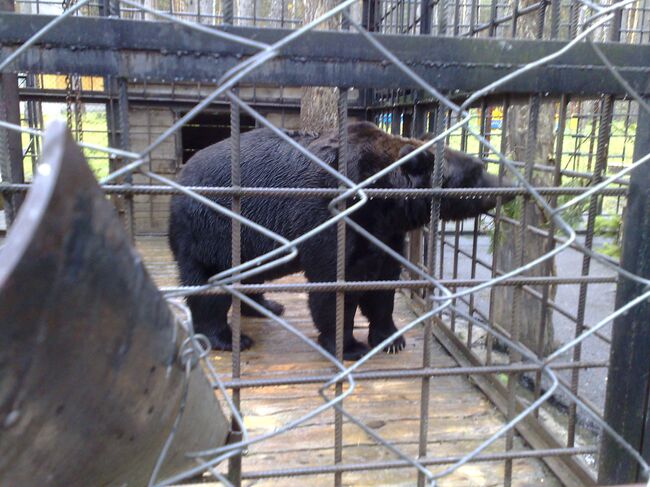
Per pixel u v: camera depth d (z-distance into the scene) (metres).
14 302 0.75
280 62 1.86
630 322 2.32
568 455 2.68
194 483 2.05
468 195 2.21
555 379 1.69
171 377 1.18
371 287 2.20
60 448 0.99
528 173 2.27
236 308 2.13
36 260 0.75
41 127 7.42
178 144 7.83
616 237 8.13
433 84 1.97
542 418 3.84
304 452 3.11
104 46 1.76
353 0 1.14
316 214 4.11
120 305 0.92
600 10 1.41
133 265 0.94
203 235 4.41
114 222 0.87
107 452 1.12
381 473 2.93
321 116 6.76
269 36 1.84
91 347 0.90
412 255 5.55
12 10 3.54
